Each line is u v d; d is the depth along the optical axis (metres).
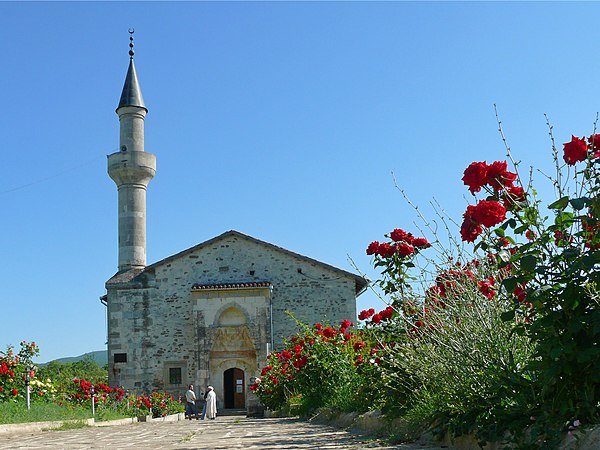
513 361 5.88
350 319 34.44
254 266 35.16
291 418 19.30
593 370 4.61
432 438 7.16
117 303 35.03
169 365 34.47
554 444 4.64
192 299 34.47
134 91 38.16
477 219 5.28
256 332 33.75
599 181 4.90
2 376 18.12
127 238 36.81
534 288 4.82
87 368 70.19
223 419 25.55
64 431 15.20
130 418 23.70
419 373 7.91
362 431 10.25
